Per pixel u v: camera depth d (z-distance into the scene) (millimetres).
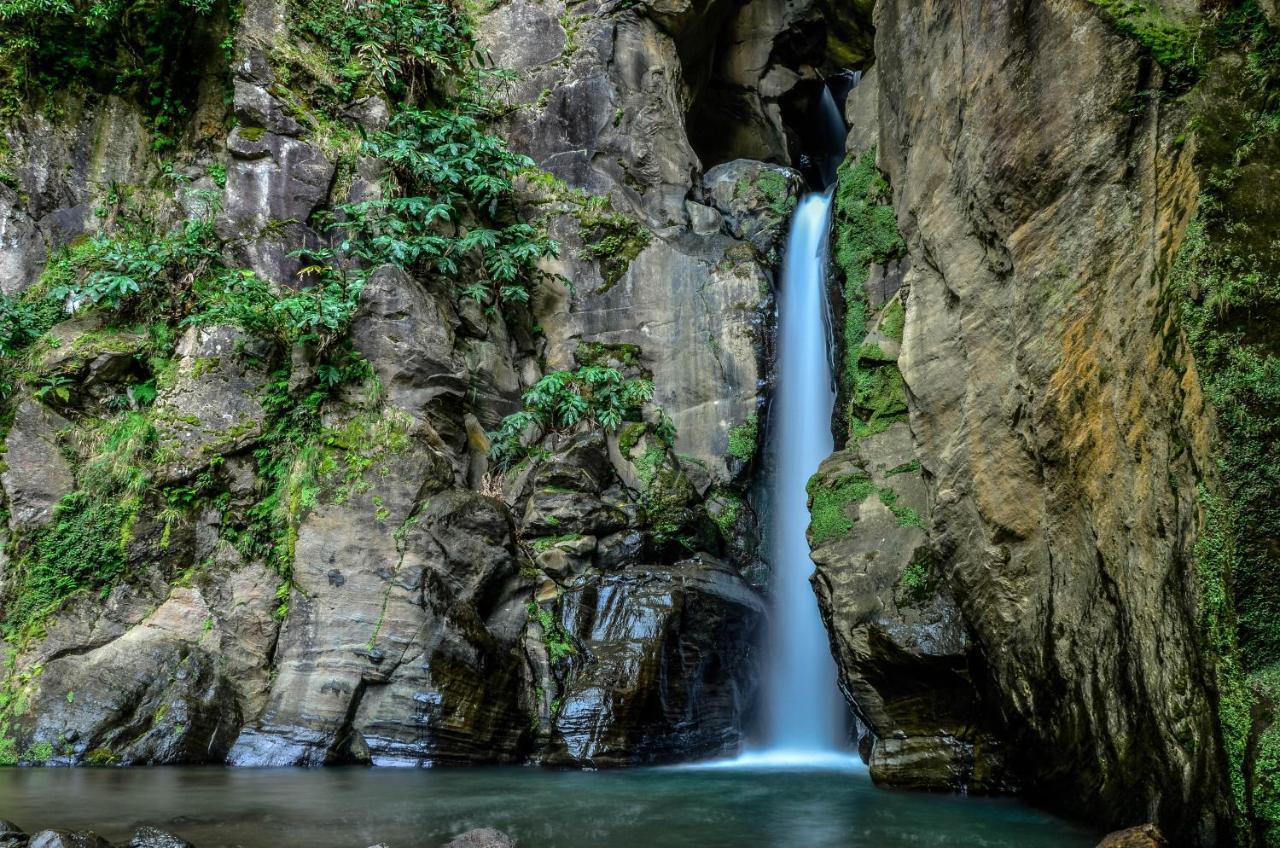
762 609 11695
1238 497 3920
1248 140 4383
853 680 8172
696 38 15648
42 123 11656
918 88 8484
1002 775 7266
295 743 9055
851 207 10492
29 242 11266
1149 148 4938
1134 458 4875
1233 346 4059
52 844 4383
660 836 5613
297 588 9641
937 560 7688
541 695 9859
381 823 5867
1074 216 5570
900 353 8445
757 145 17312
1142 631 4855
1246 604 3889
